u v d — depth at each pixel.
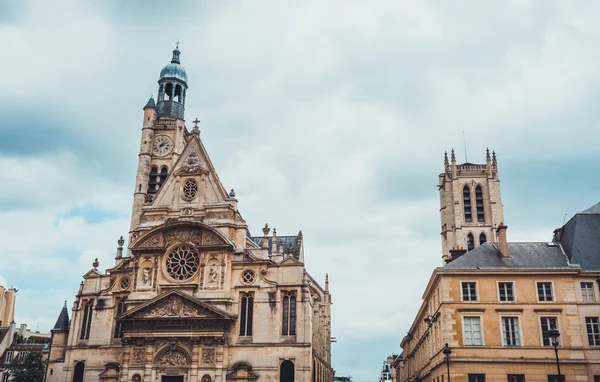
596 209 61.91
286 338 66.19
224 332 65.88
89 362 70.00
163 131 91.56
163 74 98.00
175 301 67.31
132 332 67.12
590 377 49.81
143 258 71.56
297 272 68.56
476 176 115.38
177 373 65.31
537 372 50.00
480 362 50.31
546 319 51.75
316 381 77.81
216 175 75.00
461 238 111.69
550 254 56.97
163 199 75.44
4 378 90.12
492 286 52.81
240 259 70.12
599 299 52.28
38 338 117.19
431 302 63.59
